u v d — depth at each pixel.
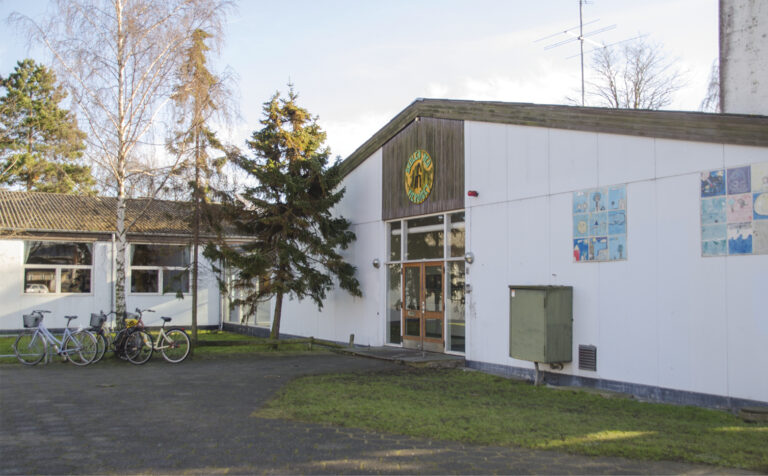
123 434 6.74
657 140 9.35
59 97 15.70
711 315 8.53
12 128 31.75
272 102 17.53
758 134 8.05
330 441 6.45
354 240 16.89
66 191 27.80
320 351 15.57
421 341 14.38
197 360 13.60
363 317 16.33
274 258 15.81
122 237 15.91
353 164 17.02
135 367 12.39
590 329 10.21
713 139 8.56
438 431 6.84
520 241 11.61
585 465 5.70
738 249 8.26
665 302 9.12
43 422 7.32
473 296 12.66
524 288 10.64
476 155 12.73
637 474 5.44
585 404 8.80
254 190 15.80
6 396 9.02
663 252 9.18
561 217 10.82
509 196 11.89
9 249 21.14
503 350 11.84
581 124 10.47
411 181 14.68
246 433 6.79
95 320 13.10
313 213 15.84
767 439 6.59
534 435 6.68
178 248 24.11
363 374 11.48
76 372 11.63
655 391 9.18
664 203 9.20
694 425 7.30
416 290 14.64
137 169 15.79
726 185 8.43
